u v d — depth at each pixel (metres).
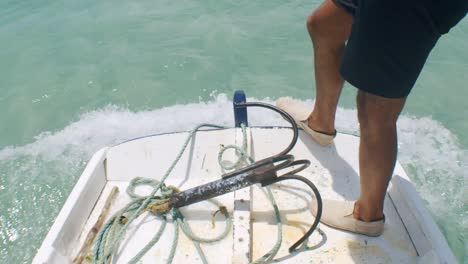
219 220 2.08
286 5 5.47
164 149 2.38
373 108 1.66
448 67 4.52
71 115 4.04
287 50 4.73
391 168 1.75
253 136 2.44
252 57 4.65
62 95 4.26
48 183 3.38
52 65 4.63
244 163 2.28
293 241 1.98
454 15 1.50
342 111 3.99
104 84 4.37
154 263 1.90
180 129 3.85
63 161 3.58
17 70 4.58
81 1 5.74
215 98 4.17
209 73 4.45
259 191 2.21
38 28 5.22
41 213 3.16
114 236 1.95
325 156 2.38
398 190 2.14
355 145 2.40
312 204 2.10
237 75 4.42
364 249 1.94
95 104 4.15
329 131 2.32
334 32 2.01
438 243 1.83
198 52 4.73
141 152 2.38
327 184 2.26
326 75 2.13
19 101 4.20
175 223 2.02
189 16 5.32
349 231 2.00
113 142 3.75
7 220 3.11
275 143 2.42
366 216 1.92
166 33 5.04
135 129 3.87
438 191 3.32
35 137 3.83
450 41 4.88
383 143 1.71
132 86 4.33
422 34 1.50
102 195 2.23
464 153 3.63
